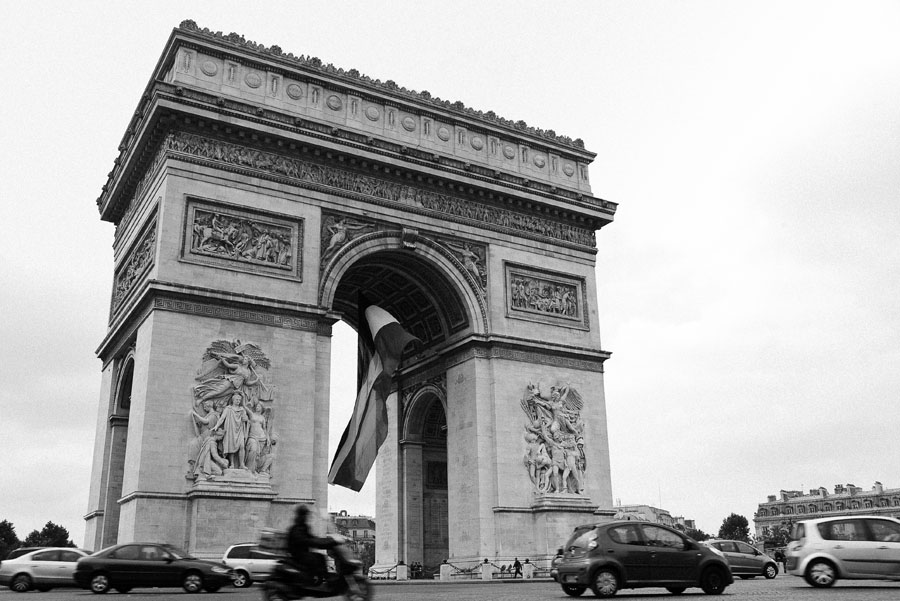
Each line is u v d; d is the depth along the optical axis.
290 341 67.94
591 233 89.75
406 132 80.56
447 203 80.38
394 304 89.00
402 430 90.94
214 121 68.19
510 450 76.38
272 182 70.81
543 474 76.69
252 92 72.88
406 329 90.12
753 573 67.19
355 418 79.25
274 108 73.38
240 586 54.81
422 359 87.25
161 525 59.09
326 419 68.62
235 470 61.72
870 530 41.47
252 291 67.38
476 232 81.31
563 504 75.12
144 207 73.00
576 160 91.50
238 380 64.19
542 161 88.75
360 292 85.12
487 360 78.81
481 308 79.56
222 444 62.03
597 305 87.31
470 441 76.94
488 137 85.75
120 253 82.94
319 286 70.88
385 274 84.12
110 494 74.06
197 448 61.53
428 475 91.06
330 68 77.56
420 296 84.69
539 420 78.31
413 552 87.62
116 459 75.12
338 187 74.38
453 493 78.38
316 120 74.31
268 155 71.50
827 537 41.56
